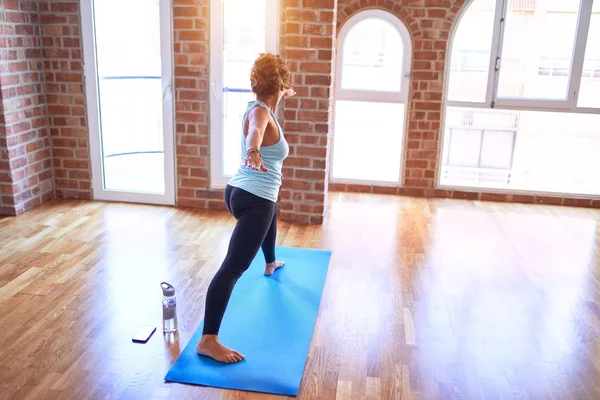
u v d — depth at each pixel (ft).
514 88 16.55
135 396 7.45
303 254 12.43
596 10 15.65
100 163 15.53
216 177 15.25
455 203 16.80
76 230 13.41
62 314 9.48
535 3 15.81
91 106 15.11
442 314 9.94
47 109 15.25
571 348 8.96
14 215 14.23
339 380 7.94
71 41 14.69
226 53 14.52
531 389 7.86
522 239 13.85
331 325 9.45
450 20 15.94
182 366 8.10
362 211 15.71
